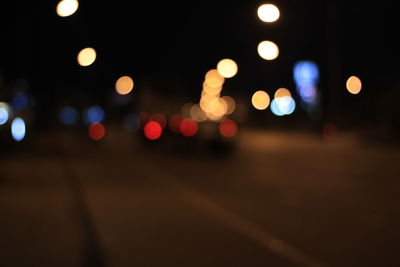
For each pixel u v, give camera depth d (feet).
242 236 35.42
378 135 139.44
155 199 51.42
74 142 150.30
